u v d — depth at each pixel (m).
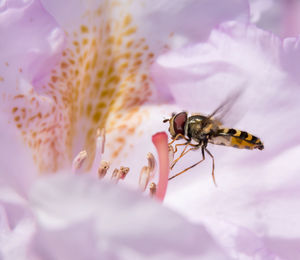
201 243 0.12
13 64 0.14
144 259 0.12
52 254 0.12
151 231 0.12
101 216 0.12
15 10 0.14
